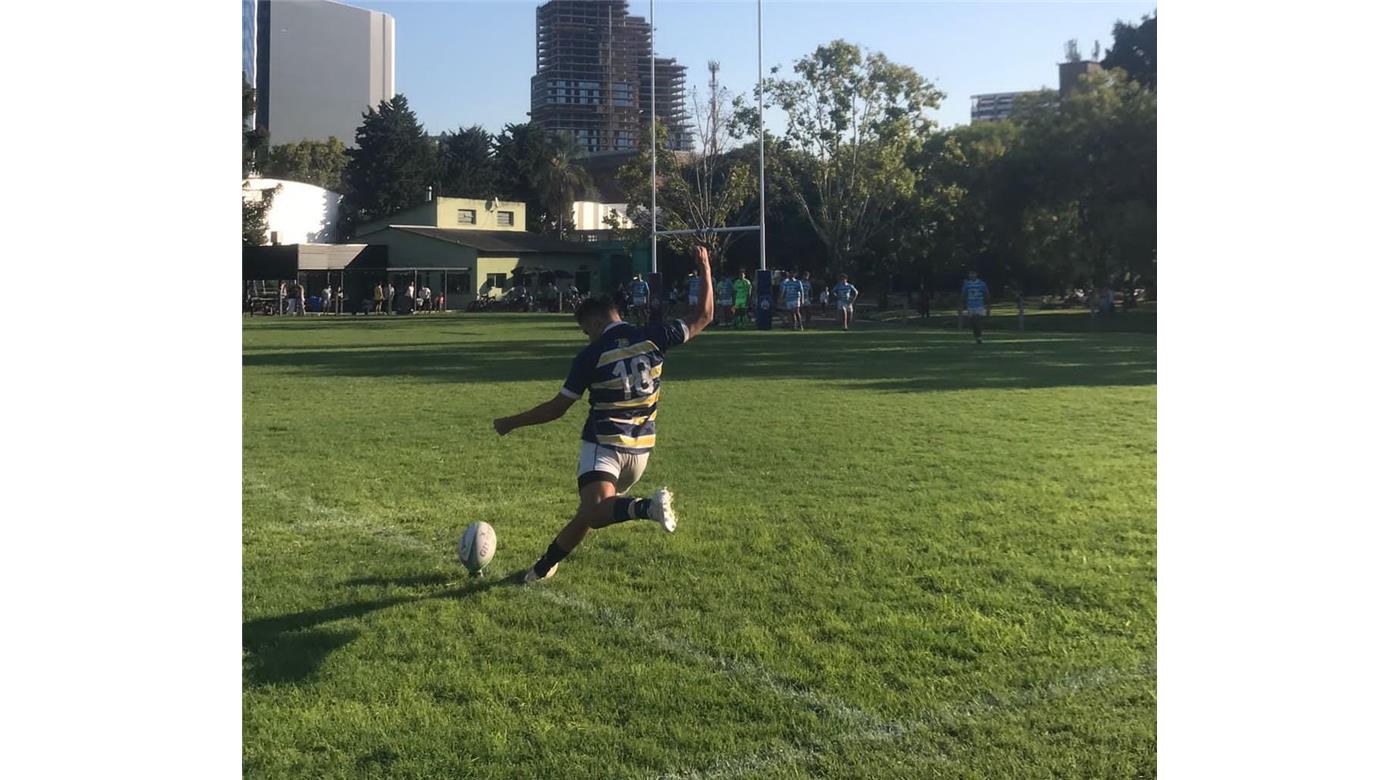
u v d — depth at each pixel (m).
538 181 77.25
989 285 44.72
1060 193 36.38
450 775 3.58
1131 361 19.38
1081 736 3.86
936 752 3.73
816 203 49.66
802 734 3.86
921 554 6.16
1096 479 8.38
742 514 7.18
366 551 6.29
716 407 12.74
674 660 4.55
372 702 4.12
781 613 5.13
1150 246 34.12
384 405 13.16
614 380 5.53
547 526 6.91
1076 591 5.47
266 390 14.79
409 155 74.19
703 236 48.00
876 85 45.06
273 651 4.61
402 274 52.69
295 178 87.25
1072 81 40.53
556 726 3.92
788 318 34.25
